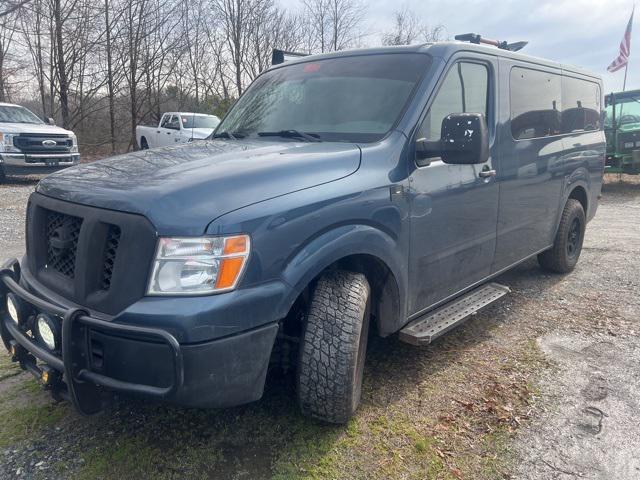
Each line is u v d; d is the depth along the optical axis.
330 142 3.18
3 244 6.86
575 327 4.36
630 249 7.14
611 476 2.55
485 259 4.00
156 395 2.16
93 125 24.44
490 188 3.88
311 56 4.14
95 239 2.31
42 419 2.92
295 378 2.85
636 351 3.91
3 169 12.67
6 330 2.79
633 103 13.77
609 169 13.77
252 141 3.38
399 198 3.01
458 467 2.59
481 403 3.16
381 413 3.03
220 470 2.54
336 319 2.68
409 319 3.33
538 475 2.55
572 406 3.15
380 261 2.98
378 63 3.62
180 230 2.18
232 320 2.22
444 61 3.49
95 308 2.29
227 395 2.30
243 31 28.67
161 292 2.18
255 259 2.29
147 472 2.51
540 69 4.73
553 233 5.31
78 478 2.46
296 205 2.46
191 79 27.23
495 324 4.43
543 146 4.70
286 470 2.54
